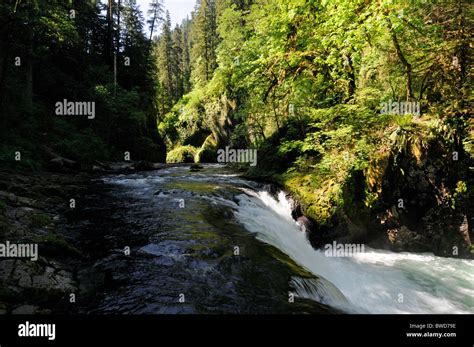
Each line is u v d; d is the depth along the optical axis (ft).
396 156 32.42
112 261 16.94
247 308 13.92
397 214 33.24
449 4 28.43
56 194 30.17
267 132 58.18
